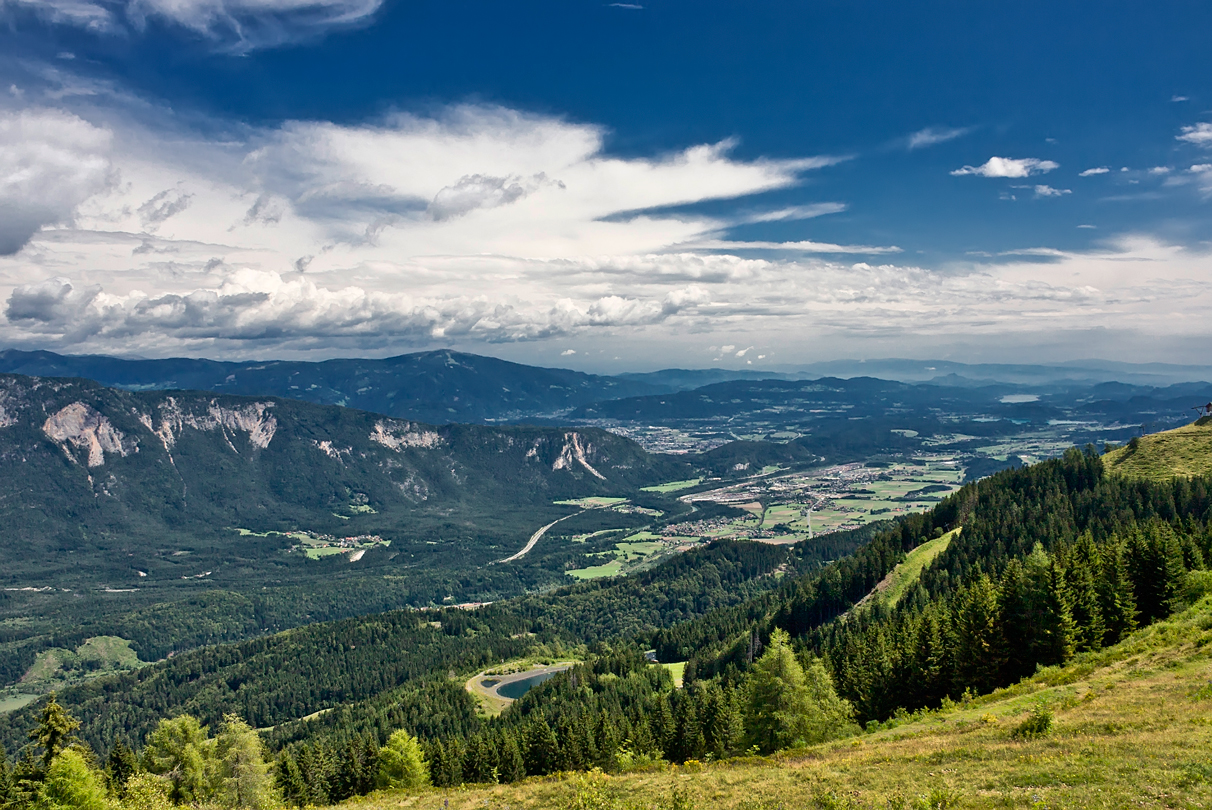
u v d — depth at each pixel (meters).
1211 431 170.62
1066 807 28.02
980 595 79.94
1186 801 26.72
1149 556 85.50
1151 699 45.28
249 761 83.06
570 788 49.88
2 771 77.19
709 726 98.56
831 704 77.88
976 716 57.75
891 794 34.00
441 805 52.06
